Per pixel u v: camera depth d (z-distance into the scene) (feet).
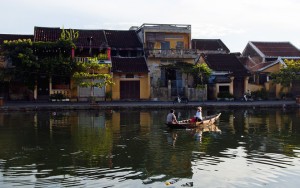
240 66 166.09
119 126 88.43
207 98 159.74
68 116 107.34
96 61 141.90
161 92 155.22
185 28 169.78
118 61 157.38
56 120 98.22
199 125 87.30
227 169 51.16
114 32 175.22
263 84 169.58
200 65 150.00
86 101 142.41
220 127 88.33
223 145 66.85
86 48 153.28
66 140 70.28
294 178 47.55
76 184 44.27
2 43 152.66
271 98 161.68
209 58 170.09
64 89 145.07
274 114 116.37
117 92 152.56
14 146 64.69
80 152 60.18
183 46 170.81
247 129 85.20
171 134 78.02
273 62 169.89
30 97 144.66
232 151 62.08
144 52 164.35
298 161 55.72
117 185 43.98
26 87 144.87
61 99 141.79
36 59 137.39
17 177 46.85
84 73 134.62
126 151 61.31
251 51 200.54
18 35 160.76
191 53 164.86
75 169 50.34
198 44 203.72
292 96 163.32
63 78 145.18
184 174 48.57
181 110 127.44
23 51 137.49
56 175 47.65
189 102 143.33
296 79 155.22
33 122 93.97
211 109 130.21
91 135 75.92
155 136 75.41
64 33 150.20
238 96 163.63
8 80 137.80
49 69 137.18
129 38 172.24
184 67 154.10
